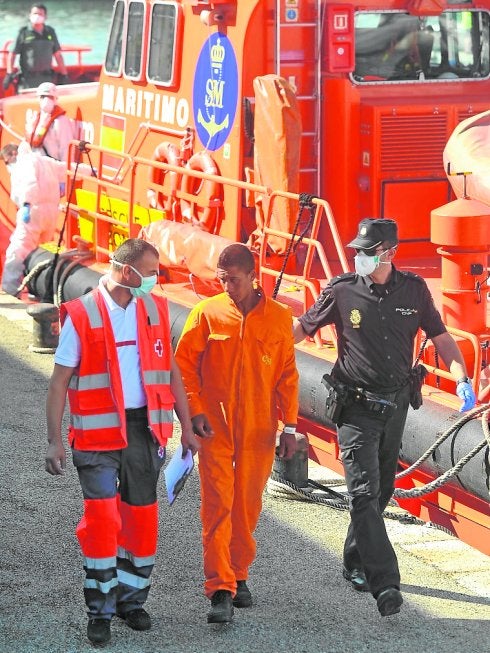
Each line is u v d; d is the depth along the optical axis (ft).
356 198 40.78
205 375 20.99
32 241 48.37
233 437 20.97
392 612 20.31
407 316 21.02
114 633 20.15
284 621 20.76
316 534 25.41
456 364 21.31
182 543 24.64
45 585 22.13
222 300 20.94
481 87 42.52
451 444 24.94
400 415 21.42
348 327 21.11
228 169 38.09
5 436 31.94
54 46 83.92
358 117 40.32
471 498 25.27
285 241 34.78
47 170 48.01
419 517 27.22
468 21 42.04
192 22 40.16
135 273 19.40
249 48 37.27
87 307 19.53
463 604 21.81
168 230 37.88
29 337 43.86
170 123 41.98
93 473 19.43
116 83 46.16
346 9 39.55
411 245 40.68
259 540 25.00
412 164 40.22
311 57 39.32
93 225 46.01
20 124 54.34
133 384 19.67
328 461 30.42
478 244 28.45
